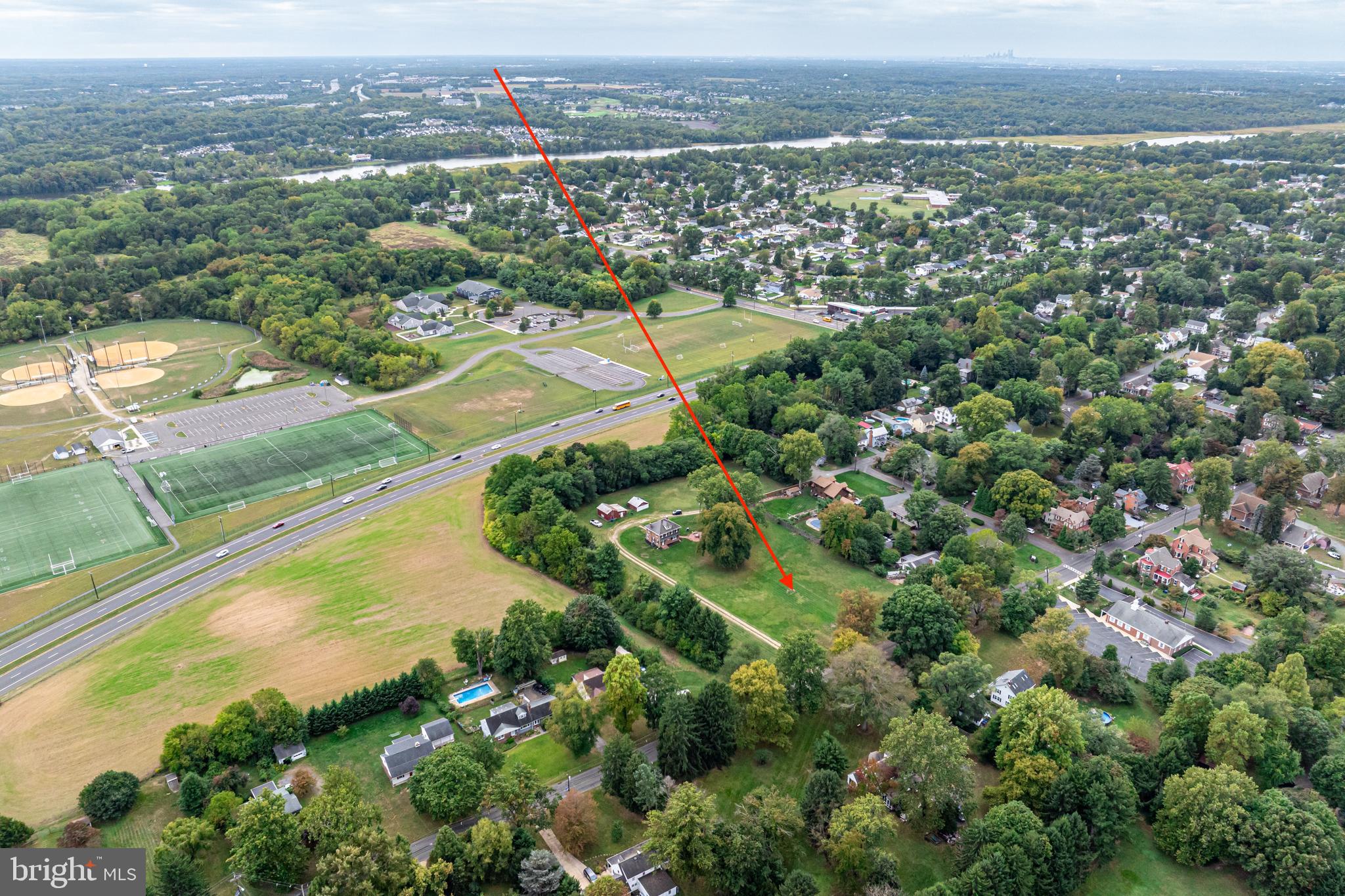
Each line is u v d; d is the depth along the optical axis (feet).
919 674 556.10
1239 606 651.66
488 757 470.80
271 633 614.34
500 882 424.05
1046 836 417.08
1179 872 435.53
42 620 634.43
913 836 454.81
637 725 529.86
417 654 590.55
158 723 525.34
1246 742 462.19
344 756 502.79
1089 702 551.59
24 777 485.56
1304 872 400.67
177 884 392.68
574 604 604.49
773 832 424.87
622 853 439.22
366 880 384.27
